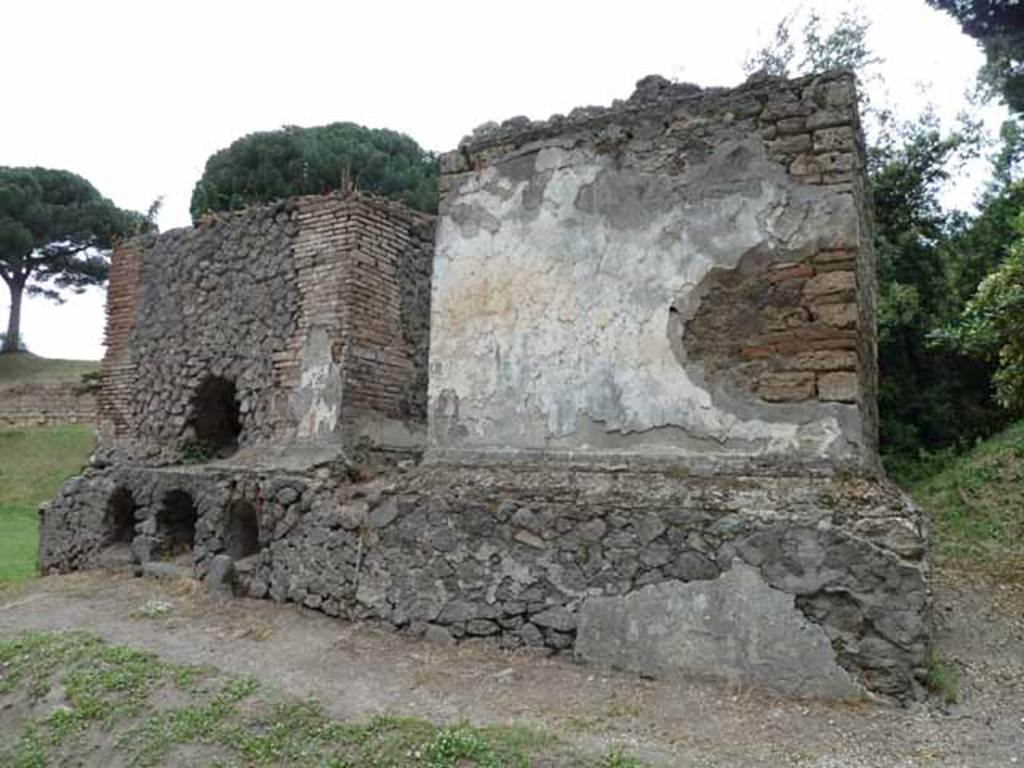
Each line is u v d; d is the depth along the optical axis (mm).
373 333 7891
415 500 6090
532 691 4828
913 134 15961
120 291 9820
